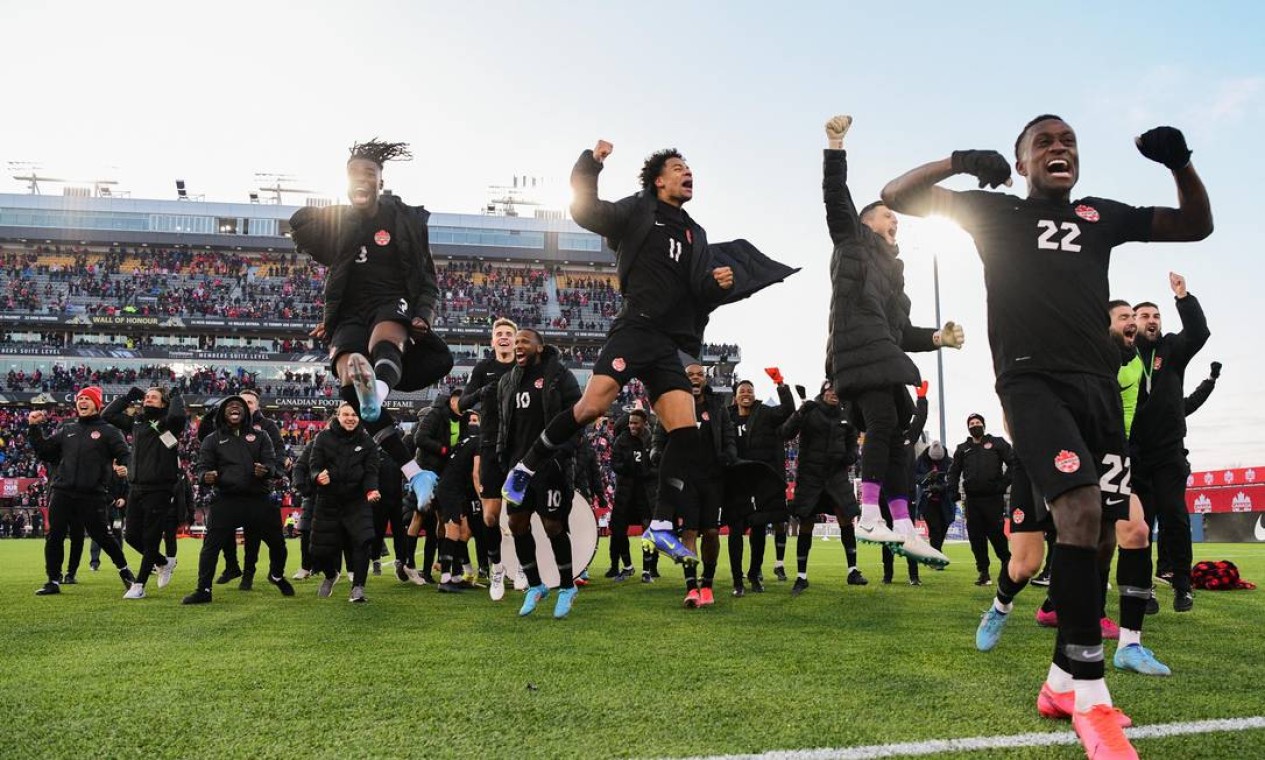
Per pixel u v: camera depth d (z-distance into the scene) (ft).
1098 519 8.39
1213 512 78.07
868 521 15.94
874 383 15.84
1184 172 9.05
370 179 15.87
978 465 27.91
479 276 192.75
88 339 162.50
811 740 8.30
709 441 22.49
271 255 188.14
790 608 20.63
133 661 13.03
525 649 13.97
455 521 26.27
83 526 26.55
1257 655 13.61
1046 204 9.83
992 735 8.45
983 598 23.27
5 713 9.62
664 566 38.65
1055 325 9.19
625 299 16.06
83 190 201.26
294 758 7.89
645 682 11.12
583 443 28.53
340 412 24.08
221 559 45.29
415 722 9.12
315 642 14.94
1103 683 7.97
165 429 25.70
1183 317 19.89
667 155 15.98
